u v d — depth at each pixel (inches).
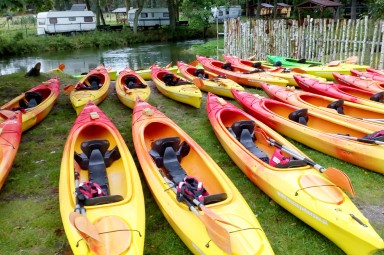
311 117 275.3
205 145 256.4
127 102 323.6
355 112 299.9
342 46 510.3
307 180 169.9
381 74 410.0
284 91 334.3
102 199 149.4
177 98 338.3
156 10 1530.5
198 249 137.3
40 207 182.9
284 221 173.5
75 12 1391.5
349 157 221.9
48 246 155.6
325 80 398.9
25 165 226.4
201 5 1353.3
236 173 218.1
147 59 967.0
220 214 143.9
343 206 151.6
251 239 133.0
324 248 155.3
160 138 228.2
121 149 203.9
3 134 226.8
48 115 318.3
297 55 574.2
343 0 1087.6
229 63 476.4
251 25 655.8
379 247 129.8
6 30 1499.8
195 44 1228.5
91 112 258.7
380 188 200.7
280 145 216.5
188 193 154.4
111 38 1298.0
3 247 154.8
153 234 164.6
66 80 451.5
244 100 311.7
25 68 865.5
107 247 124.6
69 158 188.7
